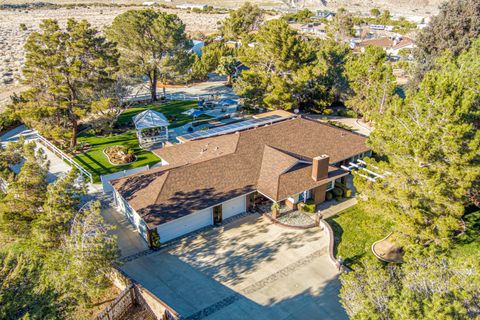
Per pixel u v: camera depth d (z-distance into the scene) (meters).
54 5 185.50
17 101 48.88
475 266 14.65
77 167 37.94
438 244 22.03
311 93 56.59
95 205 20.48
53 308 16.11
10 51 93.06
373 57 49.81
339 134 39.59
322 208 32.31
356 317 14.29
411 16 186.88
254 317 21.03
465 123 21.92
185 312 21.33
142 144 45.16
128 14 56.25
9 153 29.91
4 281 16.66
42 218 21.16
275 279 23.97
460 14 54.88
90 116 45.31
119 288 22.44
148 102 62.19
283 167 31.83
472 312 12.64
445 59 41.62
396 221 23.00
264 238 28.14
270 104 51.88
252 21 113.94
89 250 19.14
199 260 25.75
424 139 22.11
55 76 39.06
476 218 28.53
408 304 13.20
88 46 40.50
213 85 75.25
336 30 100.31
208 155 34.03
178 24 60.94
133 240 27.81
